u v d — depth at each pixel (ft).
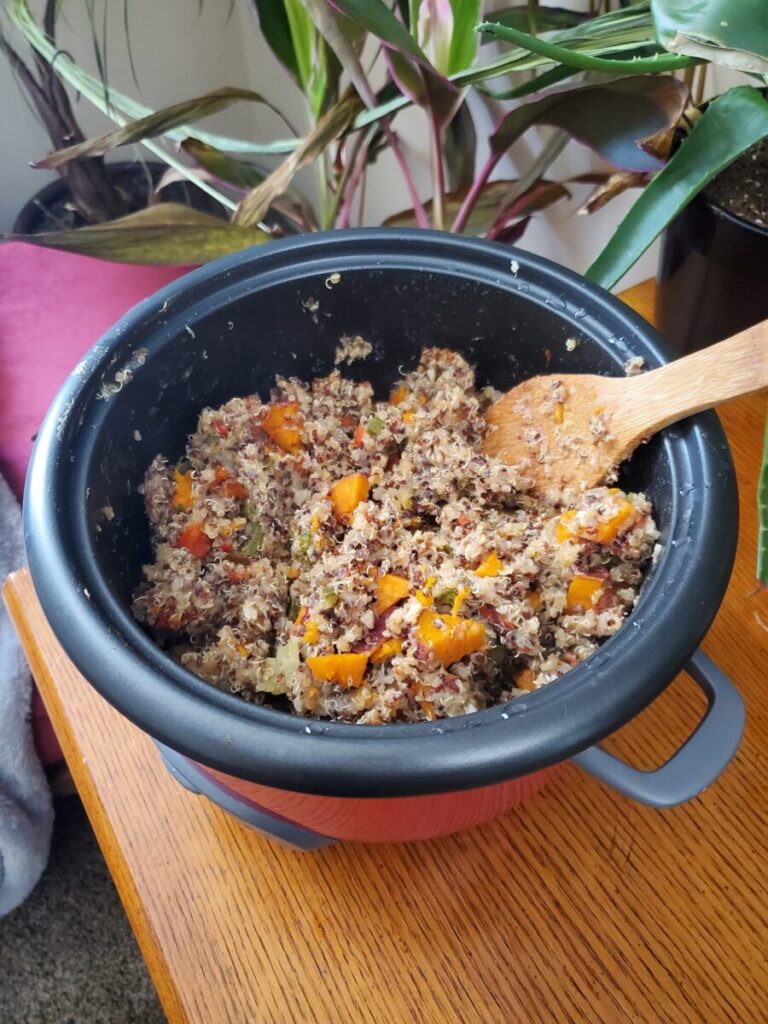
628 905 1.64
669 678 1.18
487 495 1.91
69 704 1.94
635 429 1.64
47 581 1.29
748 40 1.55
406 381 2.17
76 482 1.49
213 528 1.89
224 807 1.61
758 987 1.54
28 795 2.75
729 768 1.81
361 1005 1.54
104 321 3.24
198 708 1.14
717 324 2.30
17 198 4.04
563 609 1.73
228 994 1.56
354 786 1.08
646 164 2.09
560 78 2.16
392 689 1.61
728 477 1.47
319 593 1.75
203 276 1.79
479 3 2.22
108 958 3.17
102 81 2.86
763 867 1.68
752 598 2.06
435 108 2.23
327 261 1.87
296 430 2.07
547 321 1.83
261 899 1.66
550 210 2.97
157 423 1.85
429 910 1.64
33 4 3.41
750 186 2.16
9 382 3.07
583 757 1.43
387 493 2.00
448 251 1.85
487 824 1.75
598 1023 1.51
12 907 2.92
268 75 3.86
